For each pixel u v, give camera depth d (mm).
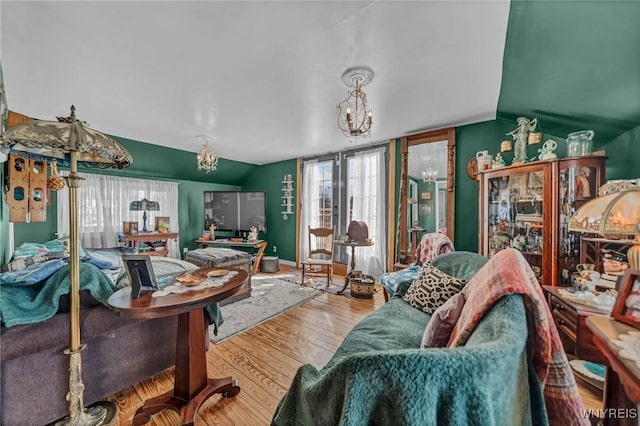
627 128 1910
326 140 3912
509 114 2709
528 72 1803
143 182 4660
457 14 1371
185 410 1387
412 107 2660
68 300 1360
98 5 1306
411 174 3684
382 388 561
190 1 1290
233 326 2551
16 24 1429
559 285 2176
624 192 1213
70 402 1316
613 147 2096
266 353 2096
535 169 2305
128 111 2740
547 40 1413
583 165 2082
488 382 558
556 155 2408
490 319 821
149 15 1383
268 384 1729
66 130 1279
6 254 2057
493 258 1305
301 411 758
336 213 4641
